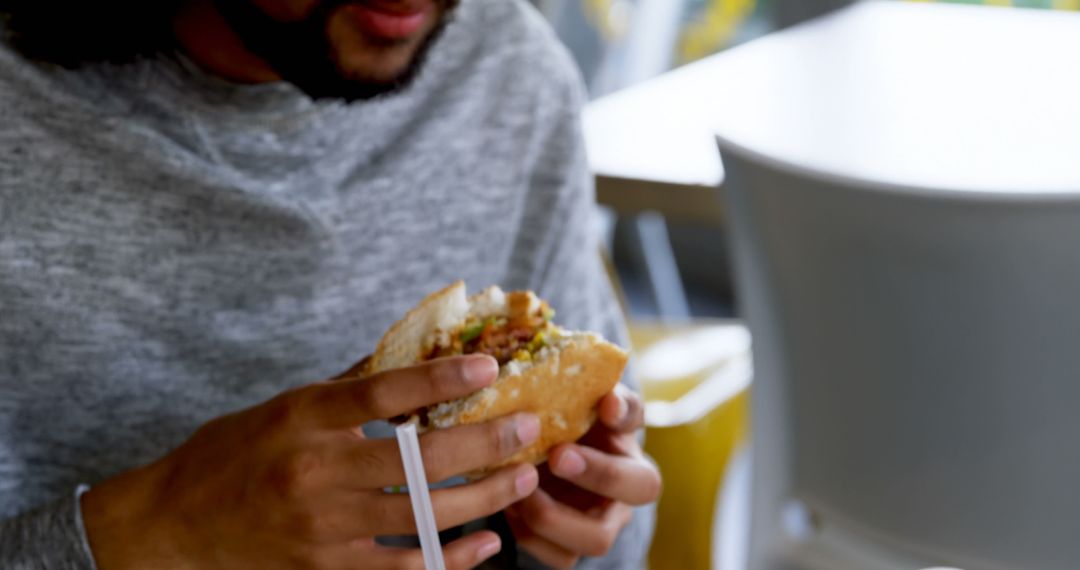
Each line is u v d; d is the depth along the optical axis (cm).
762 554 162
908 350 137
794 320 150
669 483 200
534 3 363
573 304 154
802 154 192
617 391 111
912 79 225
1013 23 256
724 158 144
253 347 131
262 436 97
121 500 104
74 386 124
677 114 217
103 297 123
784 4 357
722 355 221
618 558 142
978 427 137
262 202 127
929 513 146
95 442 126
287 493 94
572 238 154
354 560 98
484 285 148
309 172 132
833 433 152
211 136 125
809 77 230
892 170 183
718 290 409
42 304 120
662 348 224
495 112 148
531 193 154
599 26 372
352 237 134
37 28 116
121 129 120
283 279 131
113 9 115
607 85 373
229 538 99
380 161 138
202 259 126
